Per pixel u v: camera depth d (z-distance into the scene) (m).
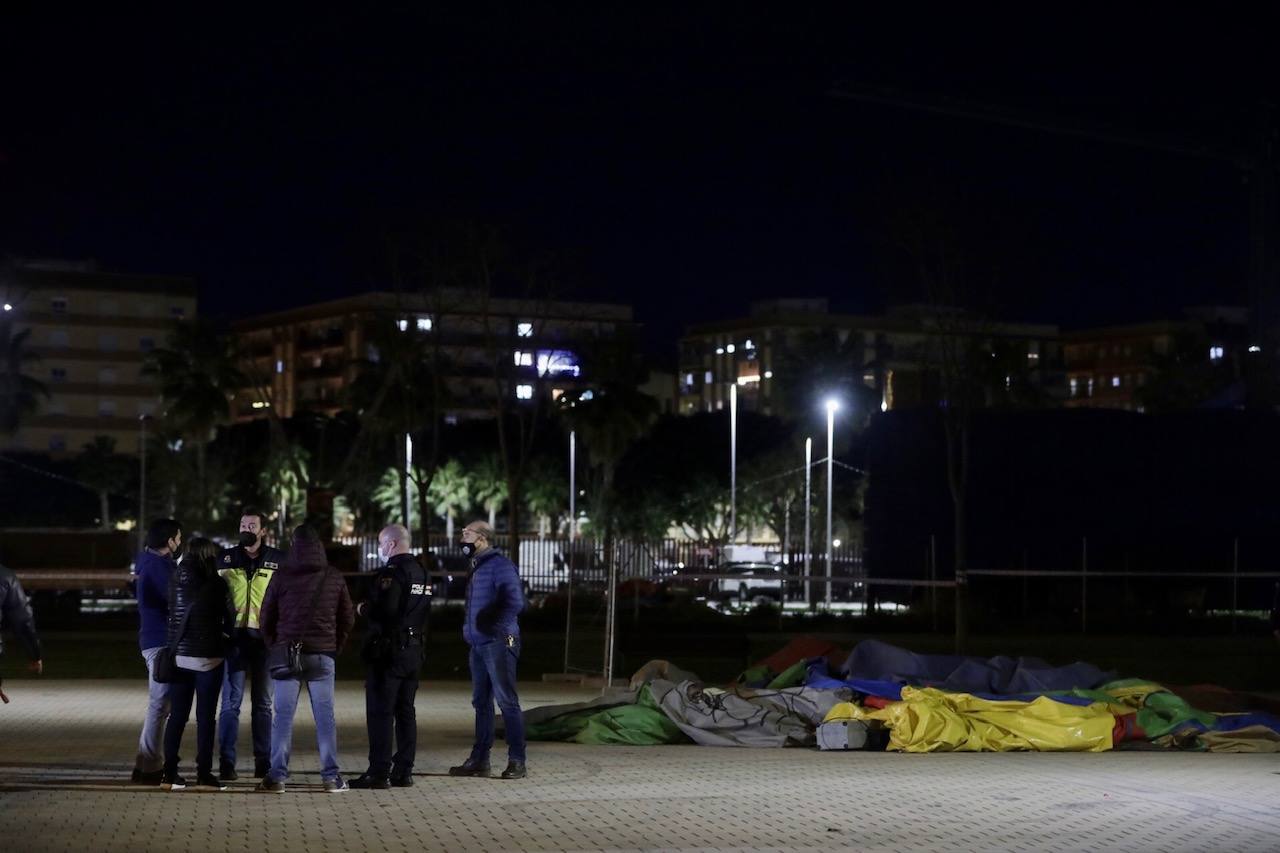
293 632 11.35
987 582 40.53
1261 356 53.44
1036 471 40.53
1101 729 15.54
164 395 74.75
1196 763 14.33
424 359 45.41
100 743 15.26
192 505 84.38
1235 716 16.45
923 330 39.12
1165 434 40.34
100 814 10.33
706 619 38.59
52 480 115.50
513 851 9.08
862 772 13.31
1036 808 11.09
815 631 37.03
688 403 176.25
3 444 130.88
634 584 43.75
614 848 9.23
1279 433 40.28
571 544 46.41
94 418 139.75
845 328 161.12
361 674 27.98
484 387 102.00
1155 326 181.88
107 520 109.88
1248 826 10.33
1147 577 39.00
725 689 17.39
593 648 27.47
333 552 40.53
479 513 106.75
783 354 109.62
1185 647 33.62
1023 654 32.22
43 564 44.94
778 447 96.06
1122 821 10.50
